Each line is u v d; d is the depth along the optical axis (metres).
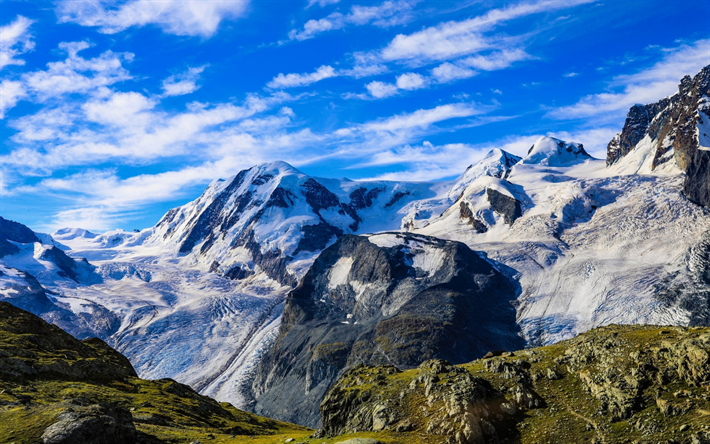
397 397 71.00
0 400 69.62
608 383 59.75
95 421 63.03
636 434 52.97
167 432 76.50
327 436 74.00
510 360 71.50
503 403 62.75
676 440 49.53
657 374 57.81
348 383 81.44
